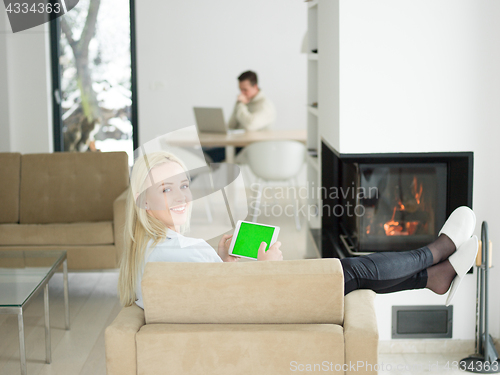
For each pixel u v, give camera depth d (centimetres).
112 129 685
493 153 267
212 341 154
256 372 155
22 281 258
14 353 282
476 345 265
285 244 459
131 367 157
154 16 676
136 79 684
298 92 694
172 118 695
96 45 669
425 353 277
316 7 435
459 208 246
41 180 390
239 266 163
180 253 180
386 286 222
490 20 259
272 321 161
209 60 688
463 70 263
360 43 263
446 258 240
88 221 384
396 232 291
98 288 380
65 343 293
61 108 666
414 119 267
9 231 348
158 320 162
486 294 253
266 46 686
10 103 612
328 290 158
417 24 261
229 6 679
